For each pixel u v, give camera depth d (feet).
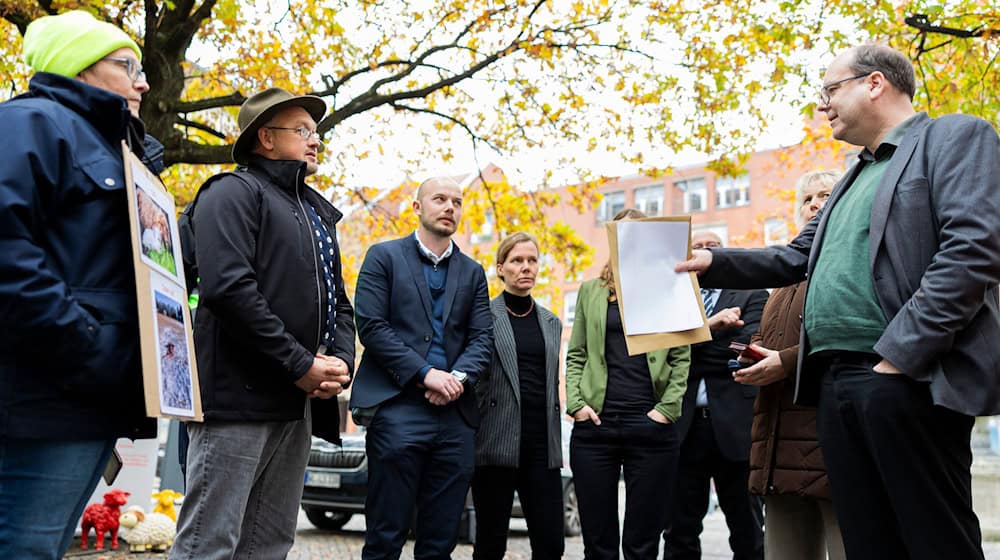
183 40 29.58
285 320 10.62
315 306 10.94
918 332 8.04
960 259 7.95
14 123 7.02
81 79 8.22
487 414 15.58
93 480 7.57
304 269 10.90
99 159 7.55
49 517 7.18
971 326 8.19
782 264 11.13
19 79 30.58
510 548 28.37
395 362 13.44
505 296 16.57
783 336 12.98
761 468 12.44
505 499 15.83
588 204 41.19
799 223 14.96
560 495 16.06
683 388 15.35
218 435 10.11
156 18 27.78
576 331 16.39
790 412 12.23
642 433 15.15
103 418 7.40
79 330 6.95
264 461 10.78
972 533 8.45
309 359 10.36
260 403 10.23
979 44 27.61
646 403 15.31
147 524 23.53
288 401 10.48
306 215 11.36
